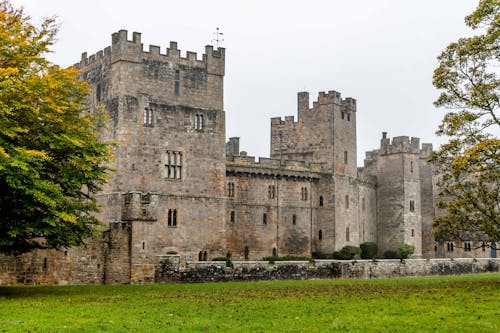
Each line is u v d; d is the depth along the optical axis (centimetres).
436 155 4288
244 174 8238
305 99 9294
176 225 6988
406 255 9819
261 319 2667
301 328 2458
